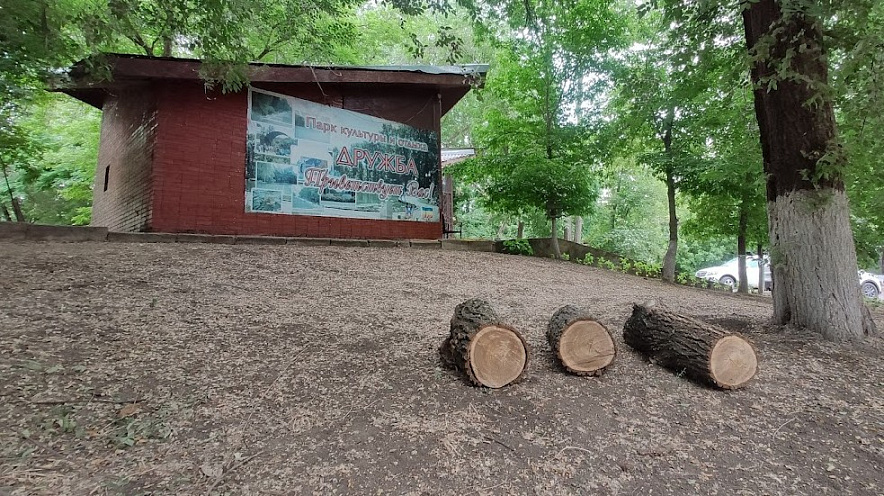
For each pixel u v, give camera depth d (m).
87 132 13.28
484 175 12.55
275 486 2.09
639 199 21.44
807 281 4.27
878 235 7.29
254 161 8.91
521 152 11.63
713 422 2.85
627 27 10.89
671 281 10.98
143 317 3.93
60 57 6.70
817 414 2.95
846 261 4.20
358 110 10.13
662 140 10.89
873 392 3.23
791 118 4.27
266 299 4.94
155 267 5.60
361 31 14.81
